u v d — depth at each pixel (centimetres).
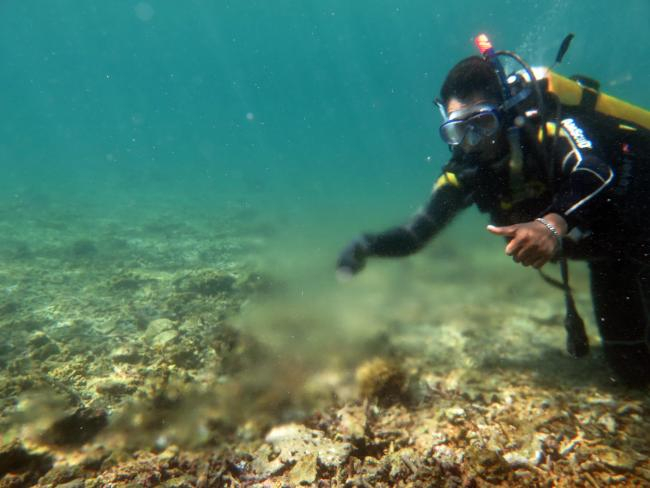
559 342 329
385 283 534
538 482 176
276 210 1576
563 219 185
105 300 509
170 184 2817
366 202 1867
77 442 212
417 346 329
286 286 529
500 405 237
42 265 704
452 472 182
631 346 248
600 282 258
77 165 4119
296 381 266
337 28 7850
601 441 201
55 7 6122
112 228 1132
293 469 186
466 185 258
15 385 275
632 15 2836
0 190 2045
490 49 228
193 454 202
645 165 221
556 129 211
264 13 6856
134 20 7269
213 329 386
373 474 180
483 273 572
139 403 244
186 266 704
